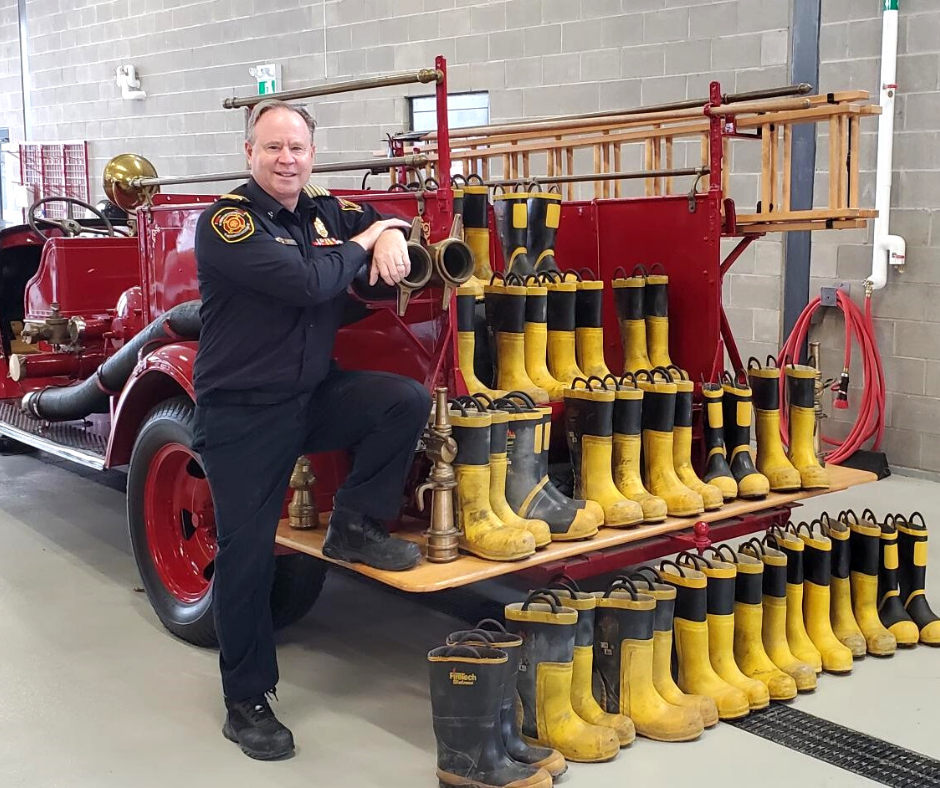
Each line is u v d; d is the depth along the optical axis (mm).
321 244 2658
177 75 10391
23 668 3332
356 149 8672
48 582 4188
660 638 2891
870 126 5773
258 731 2744
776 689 3055
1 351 5285
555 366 3436
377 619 3805
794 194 6031
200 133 10266
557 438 3541
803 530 3613
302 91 3090
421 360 3037
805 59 5957
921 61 5562
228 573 2703
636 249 3789
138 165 4973
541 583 2918
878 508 5172
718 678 3000
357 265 2588
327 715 2998
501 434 2836
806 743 2805
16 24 12984
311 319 2594
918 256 5715
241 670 2771
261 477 2646
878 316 5906
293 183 2578
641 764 2680
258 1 9305
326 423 2734
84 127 12008
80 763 2713
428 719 2975
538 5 7129
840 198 3479
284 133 2545
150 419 3504
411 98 8234
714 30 6289
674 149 6441
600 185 5500
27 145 12867
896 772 2645
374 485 2693
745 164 6273
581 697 2791
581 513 2934
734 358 3744
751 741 2818
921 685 3193
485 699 2459
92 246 4793
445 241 2703
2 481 5934
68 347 4637
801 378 3555
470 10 7570
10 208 13516
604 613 2867
